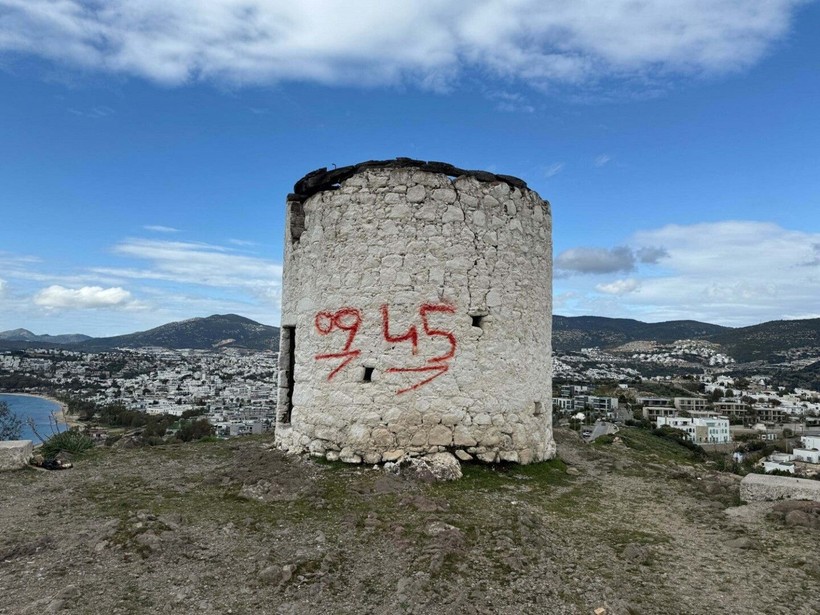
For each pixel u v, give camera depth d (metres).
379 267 9.46
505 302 9.85
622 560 5.95
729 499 8.55
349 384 9.41
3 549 5.71
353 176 9.81
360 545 5.98
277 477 8.44
